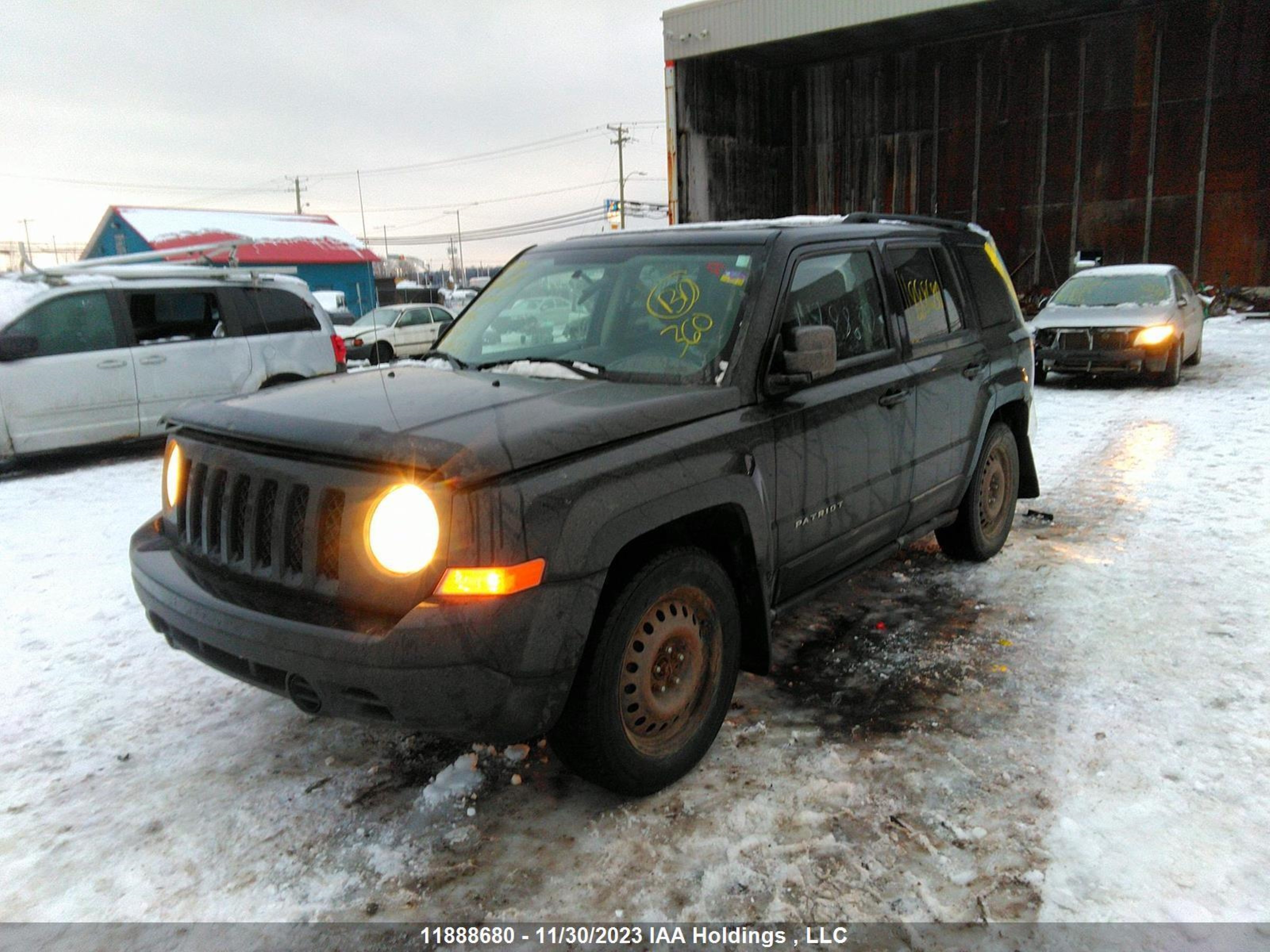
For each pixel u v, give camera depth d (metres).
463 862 2.51
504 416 2.54
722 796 2.80
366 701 2.29
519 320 3.65
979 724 3.21
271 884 2.43
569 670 2.38
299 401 2.80
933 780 2.86
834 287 3.57
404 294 49.44
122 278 8.55
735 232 3.55
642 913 2.29
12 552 5.64
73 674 3.79
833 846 2.54
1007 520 5.12
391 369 3.43
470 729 2.30
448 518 2.22
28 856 2.55
